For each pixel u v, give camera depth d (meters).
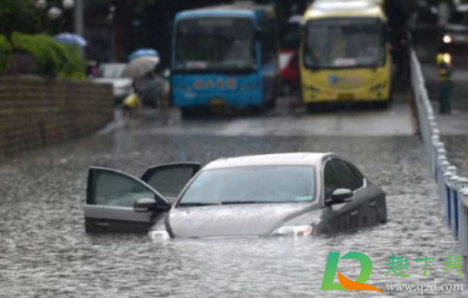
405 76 113.19
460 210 29.16
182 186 35.25
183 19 93.25
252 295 23.03
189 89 93.19
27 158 66.31
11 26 77.19
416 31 132.62
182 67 93.31
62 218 39.31
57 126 78.88
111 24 118.06
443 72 86.38
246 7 97.38
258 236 29.17
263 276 25.02
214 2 119.31
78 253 30.08
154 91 108.44
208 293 23.34
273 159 32.50
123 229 33.28
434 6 140.38
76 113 83.75
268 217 29.59
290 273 25.34
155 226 30.78
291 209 29.88
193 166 35.31
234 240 29.23
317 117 89.75
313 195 30.67
